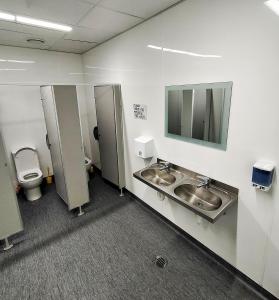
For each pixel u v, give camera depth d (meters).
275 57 1.35
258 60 1.44
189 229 2.41
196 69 1.88
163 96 2.31
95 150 4.33
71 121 2.69
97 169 4.45
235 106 1.65
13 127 3.54
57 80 3.84
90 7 1.93
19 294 1.86
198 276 1.98
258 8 1.37
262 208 1.63
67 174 2.79
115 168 3.45
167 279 1.95
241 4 1.45
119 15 2.14
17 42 3.07
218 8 1.59
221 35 1.62
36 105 3.68
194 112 1.99
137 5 1.92
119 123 3.17
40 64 3.61
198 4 1.72
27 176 3.50
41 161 3.94
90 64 3.73
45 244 2.45
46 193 3.69
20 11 1.98
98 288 1.89
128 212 3.03
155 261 2.16
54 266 2.14
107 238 2.52
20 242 2.50
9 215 2.37
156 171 2.55
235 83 1.61
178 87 2.09
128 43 2.64
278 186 1.49
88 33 2.71
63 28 2.50
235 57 1.57
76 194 2.92
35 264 2.17
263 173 1.46
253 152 1.60
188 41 1.89
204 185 1.98
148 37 2.31
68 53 3.85
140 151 2.64
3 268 2.13
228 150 1.78
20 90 3.49
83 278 1.99
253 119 1.55
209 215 1.60
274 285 1.68
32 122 3.70
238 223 1.83
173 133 2.29
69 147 2.73
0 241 2.54
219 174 1.91
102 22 2.32
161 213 2.81
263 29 1.37
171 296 1.80
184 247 2.34
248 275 1.86
